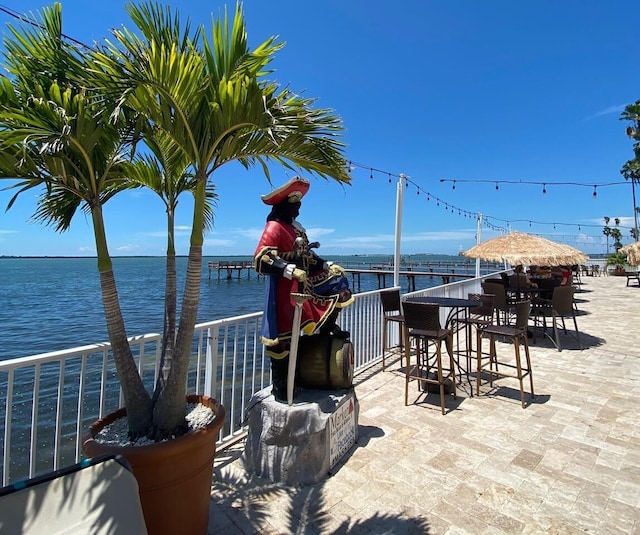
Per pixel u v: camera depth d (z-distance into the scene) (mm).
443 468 2992
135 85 1819
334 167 2430
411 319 4156
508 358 6242
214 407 2463
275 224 2855
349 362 3160
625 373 5398
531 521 2404
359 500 2611
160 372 2492
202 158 2154
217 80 2059
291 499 2629
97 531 1544
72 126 1893
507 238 8211
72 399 6797
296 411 2803
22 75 2002
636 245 17719
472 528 2344
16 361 2094
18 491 1482
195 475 2066
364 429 3658
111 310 2275
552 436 3525
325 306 3041
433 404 4281
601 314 10414
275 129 1927
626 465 3041
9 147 1900
